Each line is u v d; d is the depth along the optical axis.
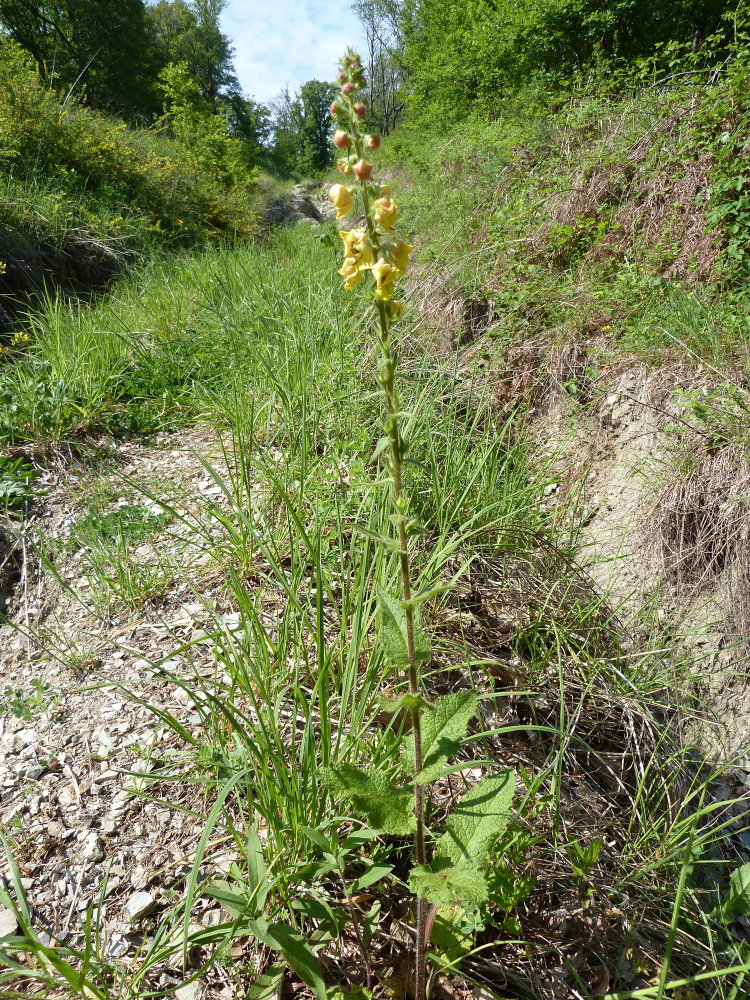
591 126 7.17
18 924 1.90
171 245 12.63
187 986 1.75
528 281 5.86
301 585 2.91
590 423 4.84
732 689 3.43
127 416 4.93
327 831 1.90
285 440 4.17
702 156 5.40
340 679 2.47
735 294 4.70
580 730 2.79
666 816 2.59
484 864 1.38
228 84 47.03
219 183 17.59
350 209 1.25
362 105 1.20
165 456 4.55
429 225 7.97
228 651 2.72
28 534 3.69
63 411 4.61
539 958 1.94
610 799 2.58
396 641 1.39
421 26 20.03
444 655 2.83
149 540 3.57
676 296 4.88
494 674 2.83
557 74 11.16
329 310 5.33
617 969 2.00
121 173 13.00
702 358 4.32
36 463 4.27
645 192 5.81
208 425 4.79
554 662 3.01
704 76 6.53
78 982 1.51
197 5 44.06
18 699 2.68
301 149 59.50
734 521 3.66
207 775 2.26
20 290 8.11
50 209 9.61
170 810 2.21
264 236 16.47
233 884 1.90
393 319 1.30
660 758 2.84
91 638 3.00
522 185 7.19
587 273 5.74
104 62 27.52
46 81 14.70
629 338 4.82
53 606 3.26
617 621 3.67
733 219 4.96
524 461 4.49
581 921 2.07
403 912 1.93
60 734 2.52
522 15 12.09
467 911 1.67
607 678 3.11
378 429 3.81
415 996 1.73
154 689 2.67
